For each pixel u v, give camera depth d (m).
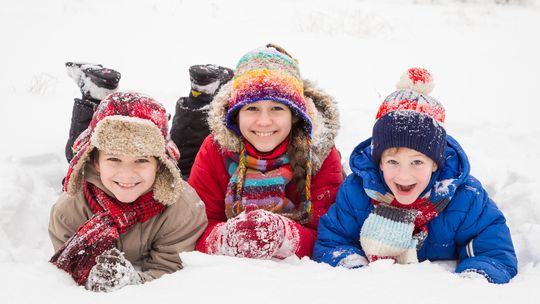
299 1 13.12
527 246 2.99
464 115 5.36
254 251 2.50
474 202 2.72
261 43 8.54
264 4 12.37
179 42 8.35
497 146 4.59
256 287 2.08
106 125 2.40
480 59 8.00
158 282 2.20
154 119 2.52
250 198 3.10
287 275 2.21
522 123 5.13
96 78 3.77
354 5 12.95
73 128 3.83
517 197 3.52
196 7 11.48
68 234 2.74
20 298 2.04
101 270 2.29
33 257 2.99
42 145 4.20
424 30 10.23
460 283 2.16
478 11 12.65
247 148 3.16
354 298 2.00
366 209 2.86
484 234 2.69
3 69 6.36
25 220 3.32
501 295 2.04
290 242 2.67
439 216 2.75
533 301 1.99
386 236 2.61
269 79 2.95
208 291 2.05
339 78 6.81
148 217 2.70
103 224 2.59
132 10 10.66
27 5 10.04
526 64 7.69
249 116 3.01
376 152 2.71
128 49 7.72
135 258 2.80
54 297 2.06
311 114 3.18
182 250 2.74
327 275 2.22
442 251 2.82
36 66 6.58
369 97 6.04
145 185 2.58
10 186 3.42
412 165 2.62
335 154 3.37
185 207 2.81
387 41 9.15
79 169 2.57
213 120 3.17
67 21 9.11
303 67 7.24
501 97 6.12
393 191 2.68
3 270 2.28
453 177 2.71
